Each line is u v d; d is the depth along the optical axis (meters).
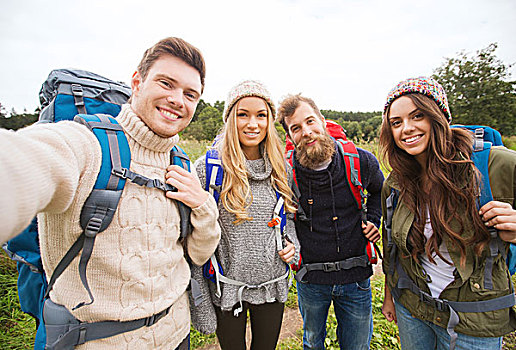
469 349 1.34
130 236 0.98
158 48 1.08
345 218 1.97
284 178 1.78
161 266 1.08
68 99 1.26
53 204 0.76
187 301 1.35
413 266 1.54
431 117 1.38
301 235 2.03
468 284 1.34
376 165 2.11
